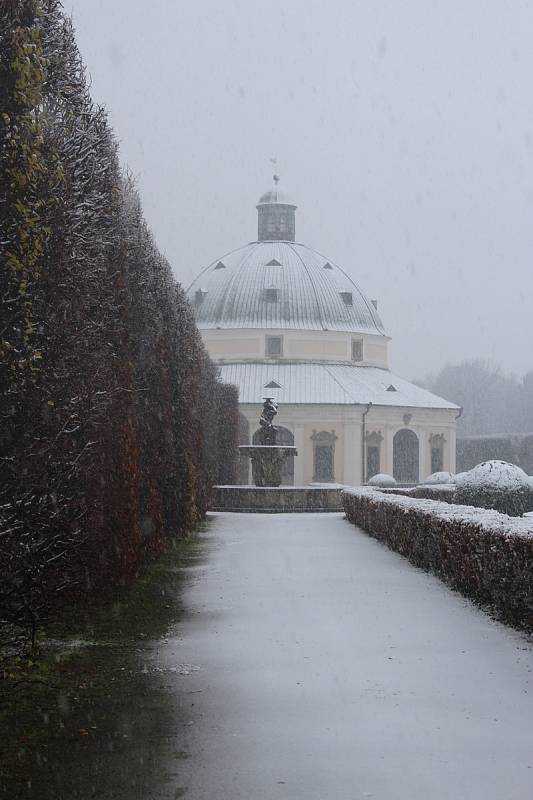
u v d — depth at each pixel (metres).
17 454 9.95
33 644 10.38
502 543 12.61
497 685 8.95
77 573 12.52
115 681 9.33
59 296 11.05
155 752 7.04
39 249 9.66
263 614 13.27
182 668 9.88
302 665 9.95
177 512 24.88
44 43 11.58
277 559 20.80
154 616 13.20
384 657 10.28
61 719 7.98
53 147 11.07
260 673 9.60
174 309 25.69
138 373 19.86
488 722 7.70
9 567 9.70
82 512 11.52
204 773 6.56
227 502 42.84
